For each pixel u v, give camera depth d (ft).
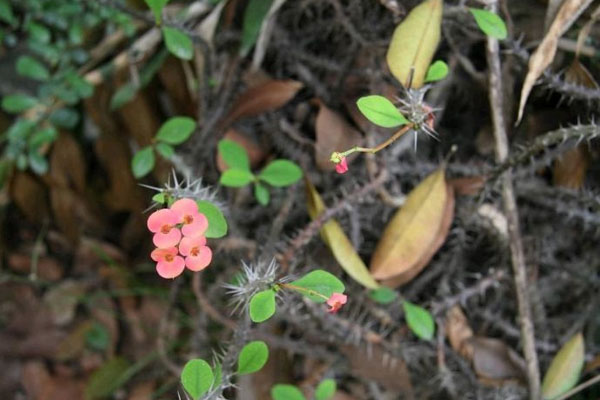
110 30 2.09
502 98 1.85
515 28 1.88
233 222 1.98
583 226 1.95
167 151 1.86
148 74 2.05
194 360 1.48
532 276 1.95
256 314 1.45
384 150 1.90
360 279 1.80
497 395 1.84
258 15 1.91
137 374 2.28
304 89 2.01
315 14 2.00
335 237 1.80
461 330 1.91
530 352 1.84
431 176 1.80
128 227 2.36
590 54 1.83
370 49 1.89
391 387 1.93
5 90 2.32
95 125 2.25
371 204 1.92
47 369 2.30
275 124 1.98
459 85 1.97
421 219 1.80
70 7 2.06
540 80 1.75
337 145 1.90
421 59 1.69
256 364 1.56
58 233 2.39
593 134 1.69
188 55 1.80
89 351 2.31
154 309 2.32
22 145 2.13
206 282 2.14
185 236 1.43
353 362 1.94
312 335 1.93
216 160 2.03
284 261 1.79
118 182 2.30
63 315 2.33
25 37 2.26
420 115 1.54
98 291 2.35
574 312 2.02
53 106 2.11
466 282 2.03
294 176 1.81
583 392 1.94
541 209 1.98
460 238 1.91
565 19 1.70
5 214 2.37
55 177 2.29
